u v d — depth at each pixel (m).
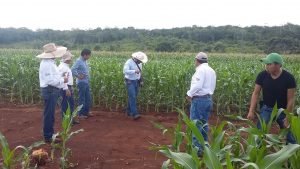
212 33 56.22
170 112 12.23
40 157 6.40
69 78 9.36
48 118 7.65
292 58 33.69
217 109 11.73
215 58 35.97
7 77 14.41
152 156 7.23
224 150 4.35
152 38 57.16
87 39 60.41
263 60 5.97
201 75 6.77
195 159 3.67
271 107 6.23
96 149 7.55
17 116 10.88
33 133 8.84
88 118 10.67
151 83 12.25
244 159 4.25
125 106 12.54
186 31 58.31
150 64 14.97
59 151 7.25
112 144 8.02
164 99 12.41
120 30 62.31
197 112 6.92
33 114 11.19
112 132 9.11
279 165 3.20
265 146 4.10
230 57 36.44
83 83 10.20
